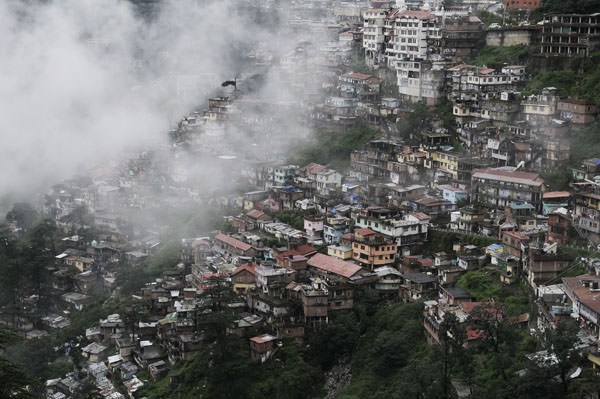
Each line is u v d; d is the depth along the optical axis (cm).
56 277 17475
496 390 9656
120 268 17288
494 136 16925
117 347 13825
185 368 12494
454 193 15788
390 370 11494
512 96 17675
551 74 18962
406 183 17262
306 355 12394
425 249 14625
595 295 10300
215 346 12075
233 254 15938
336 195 17438
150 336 13925
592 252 12244
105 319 14862
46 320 16250
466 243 14138
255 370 12031
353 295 13100
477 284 12538
